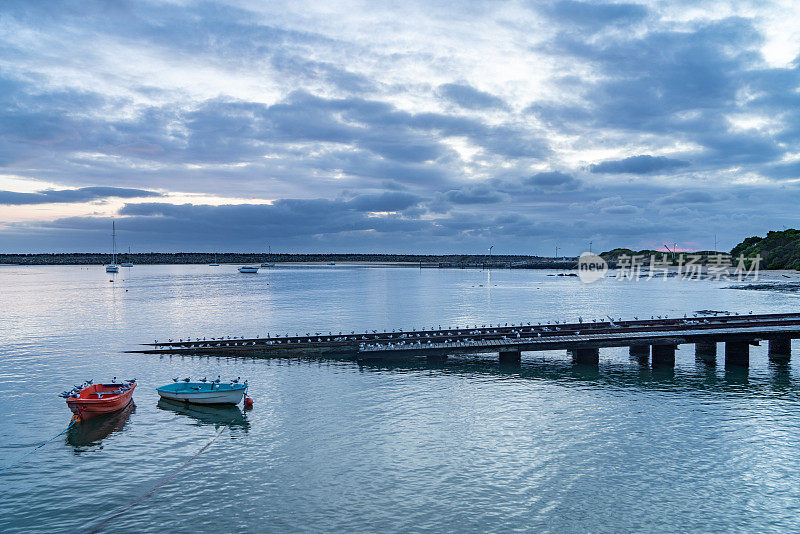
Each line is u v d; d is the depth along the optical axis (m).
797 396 42.53
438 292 163.62
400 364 54.12
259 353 58.84
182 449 32.47
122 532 23.61
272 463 30.31
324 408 39.81
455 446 32.28
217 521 24.36
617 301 127.44
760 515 24.61
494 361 55.59
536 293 156.88
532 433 34.34
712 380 47.78
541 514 24.70
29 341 70.50
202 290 175.62
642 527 23.69
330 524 24.00
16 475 29.12
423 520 24.22
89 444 33.38
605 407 39.69
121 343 68.31
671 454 31.00
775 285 171.75
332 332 77.88
